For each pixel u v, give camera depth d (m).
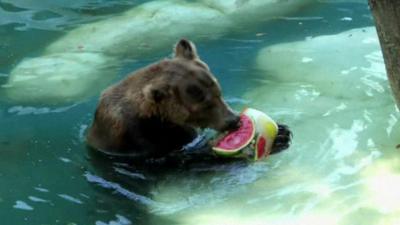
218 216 9.80
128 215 9.93
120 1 17.64
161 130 11.38
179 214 9.91
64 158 11.38
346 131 11.55
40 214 10.01
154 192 10.48
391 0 8.88
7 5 17.28
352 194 10.01
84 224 9.74
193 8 16.88
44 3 17.47
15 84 13.89
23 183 10.74
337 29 15.60
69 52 15.16
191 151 11.41
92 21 16.53
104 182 10.75
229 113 11.08
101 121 11.41
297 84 13.27
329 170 10.59
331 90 12.97
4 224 9.77
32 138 11.96
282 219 9.61
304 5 16.86
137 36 15.80
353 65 13.81
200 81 10.96
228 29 15.95
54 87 13.72
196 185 10.55
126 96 11.30
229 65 14.19
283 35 15.49
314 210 9.73
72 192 10.51
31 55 15.07
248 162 10.80
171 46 15.33
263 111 12.30
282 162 10.81
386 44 9.30
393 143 11.15
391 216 9.50
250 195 10.19
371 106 12.30
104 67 14.50
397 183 10.16
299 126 11.78
